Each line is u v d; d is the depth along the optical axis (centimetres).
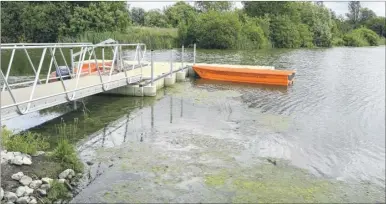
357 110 1369
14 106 828
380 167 834
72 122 1095
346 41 6531
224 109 1306
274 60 3225
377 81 2069
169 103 1374
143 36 4381
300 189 707
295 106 1396
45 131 998
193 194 669
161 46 4334
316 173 786
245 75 1859
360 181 759
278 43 5362
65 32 4747
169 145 914
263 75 1823
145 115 1198
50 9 4731
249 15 5912
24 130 997
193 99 1454
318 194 692
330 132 1083
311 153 903
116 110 1253
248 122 1145
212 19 4594
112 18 4806
